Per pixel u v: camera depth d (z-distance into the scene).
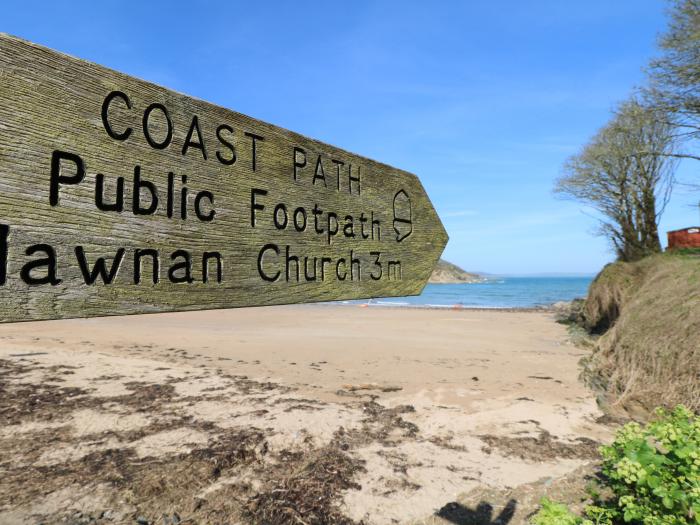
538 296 61.47
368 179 1.66
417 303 46.69
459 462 4.84
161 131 1.00
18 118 0.79
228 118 1.16
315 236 1.40
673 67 15.19
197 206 1.06
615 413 6.34
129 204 0.93
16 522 3.47
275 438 5.40
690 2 13.95
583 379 8.40
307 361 10.72
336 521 3.64
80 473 4.35
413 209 1.89
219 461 4.68
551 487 4.12
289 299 1.29
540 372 9.59
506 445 5.37
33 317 0.77
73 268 0.83
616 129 19.19
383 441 5.45
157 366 9.72
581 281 147.00
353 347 13.09
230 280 1.12
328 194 1.47
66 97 0.85
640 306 7.52
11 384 7.79
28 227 0.78
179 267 1.01
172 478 4.27
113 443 5.16
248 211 1.19
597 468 4.54
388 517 3.71
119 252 0.90
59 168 0.83
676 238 17.86
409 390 7.97
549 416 6.47
